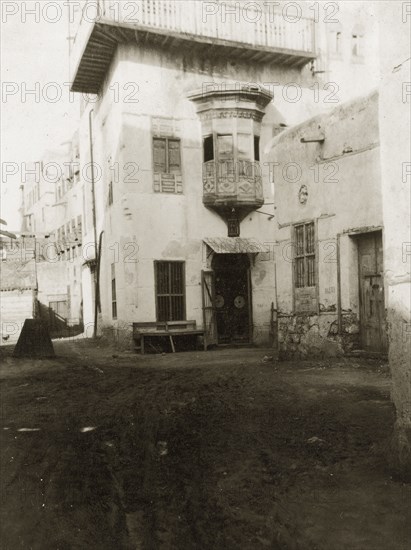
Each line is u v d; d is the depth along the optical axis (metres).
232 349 18.50
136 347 17.86
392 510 4.05
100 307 23.00
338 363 10.23
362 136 10.43
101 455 5.76
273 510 4.22
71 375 11.65
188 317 18.78
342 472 4.85
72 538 3.86
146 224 18.36
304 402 7.27
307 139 11.23
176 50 19.02
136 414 7.55
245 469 5.12
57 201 36.88
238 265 19.95
